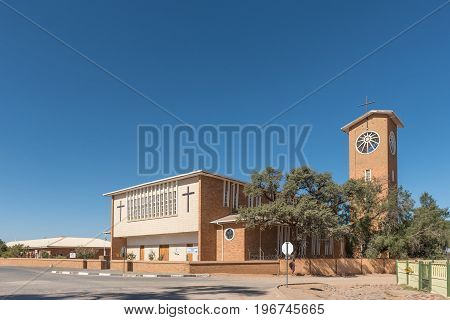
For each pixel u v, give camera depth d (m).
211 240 42.88
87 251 58.53
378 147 54.31
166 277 31.17
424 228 44.44
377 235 44.88
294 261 37.88
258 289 21.12
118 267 43.41
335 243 47.69
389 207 45.09
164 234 47.28
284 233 44.75
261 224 39.09
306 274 37.62
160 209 47.28
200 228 42.03
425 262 22.36
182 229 44.00
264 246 42.38
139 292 19.22
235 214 44.12
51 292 19.36
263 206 37.91
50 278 29.95
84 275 34.12
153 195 48.59
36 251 66.94
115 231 52.88
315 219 36.12
